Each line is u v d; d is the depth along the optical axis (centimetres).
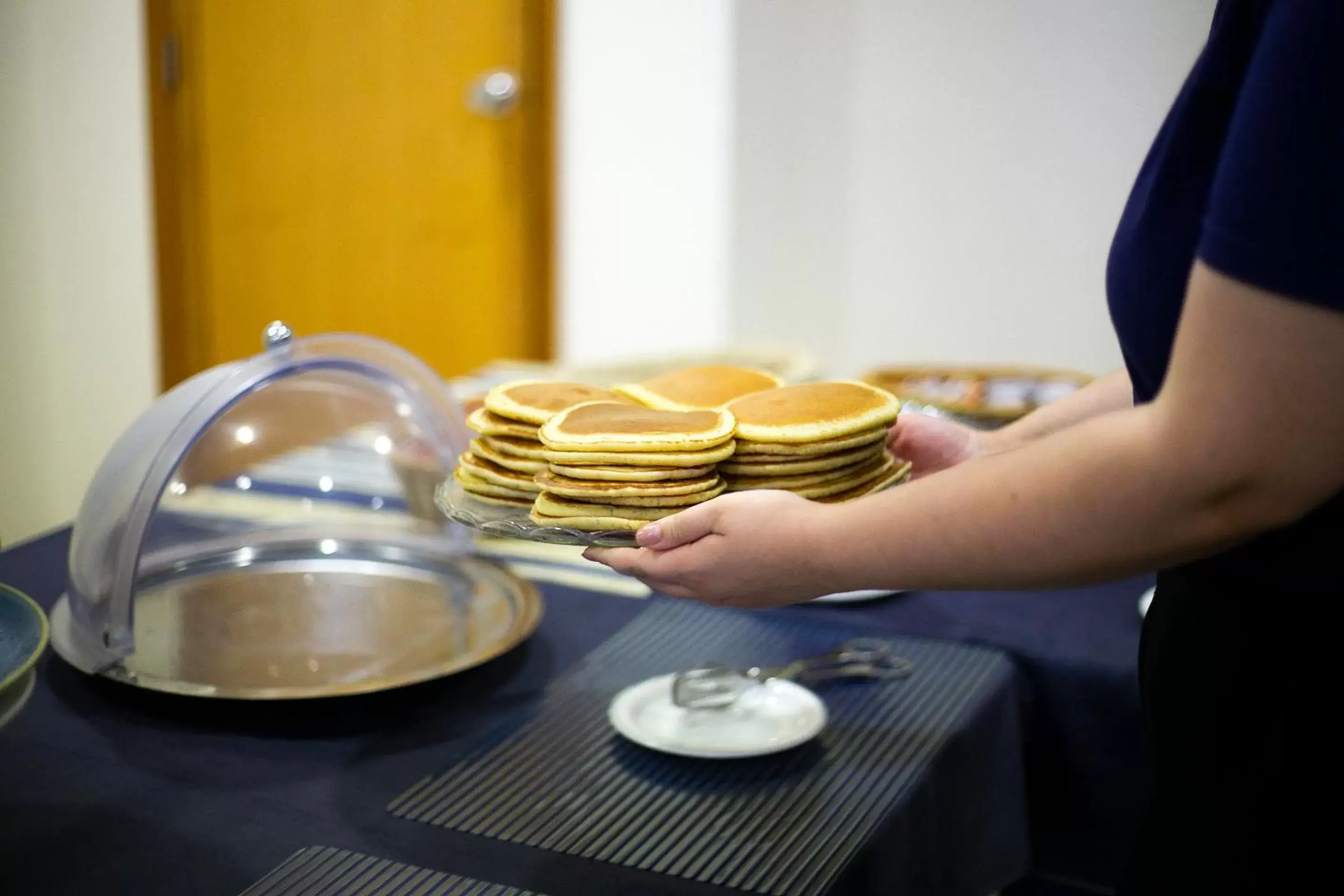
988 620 99
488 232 260
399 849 64
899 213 247
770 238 255
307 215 269
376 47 255
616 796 70
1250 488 49
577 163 248
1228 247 46
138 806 68
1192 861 66
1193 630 66
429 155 259
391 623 90
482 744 76
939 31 235
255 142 267
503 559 112
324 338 103
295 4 257
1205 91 57
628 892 60
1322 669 60
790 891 60
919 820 72
